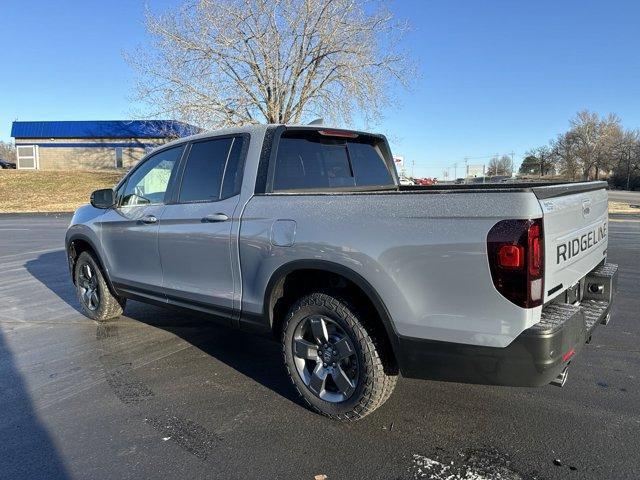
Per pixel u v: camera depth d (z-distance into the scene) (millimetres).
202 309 4117
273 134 3814
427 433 3209
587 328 3104
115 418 3455
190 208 4133
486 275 2621
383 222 2949
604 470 2783
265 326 3637
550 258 2719
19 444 3129
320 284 3488
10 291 7395
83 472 2828
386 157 5078
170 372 4270
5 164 50969
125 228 4836
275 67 21984
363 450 3020
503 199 2592
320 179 4191
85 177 36938
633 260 9688
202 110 21797
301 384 3490
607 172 87688
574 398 3676
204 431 3270
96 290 5602
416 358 2906
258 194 3674
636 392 3770
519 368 2635
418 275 2826
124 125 44406
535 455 2941
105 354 4703
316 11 21859
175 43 21641
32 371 4301
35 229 16859
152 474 2803
